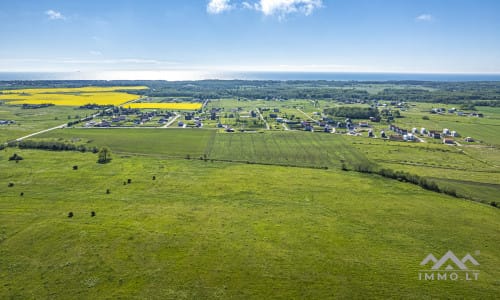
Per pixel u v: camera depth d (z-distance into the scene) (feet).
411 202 247.29
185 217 211.82
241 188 270.67
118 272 152.25
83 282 144.66
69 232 188.44
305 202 243.19
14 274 149.79
